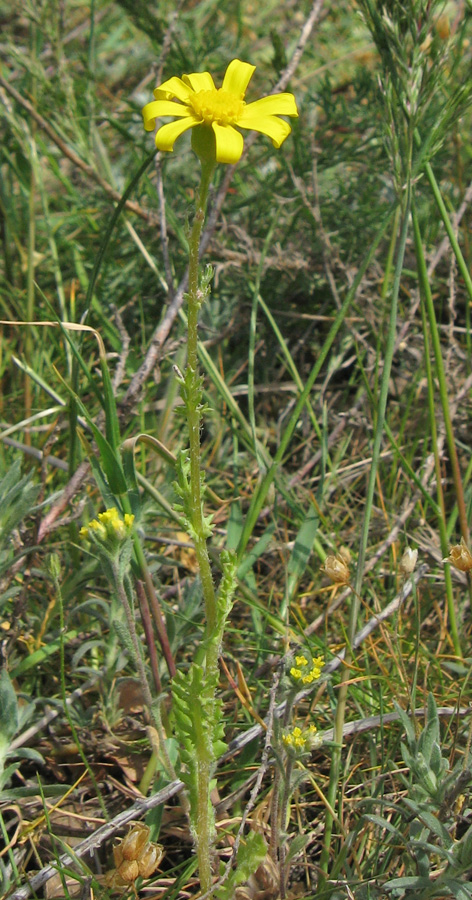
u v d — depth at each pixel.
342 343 0.48
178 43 0.52
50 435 0.34
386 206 0.47
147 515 0.34
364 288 0.48
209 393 0.46
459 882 0.24
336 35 0.68
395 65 0.30
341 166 0.54
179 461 0.23
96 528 0.26
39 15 0.50
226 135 0.21
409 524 0.40
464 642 0.34
